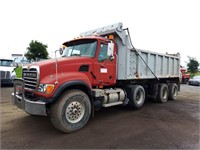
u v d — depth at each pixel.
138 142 3.79
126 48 6.27
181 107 7.56
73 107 4.35
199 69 48.94
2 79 12.96
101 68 5.45
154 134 4.25
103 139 3.92
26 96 4.57
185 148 3.54
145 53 7.34
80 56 5.18
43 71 4.16
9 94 9.88
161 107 7.52
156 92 8.48
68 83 4.22
